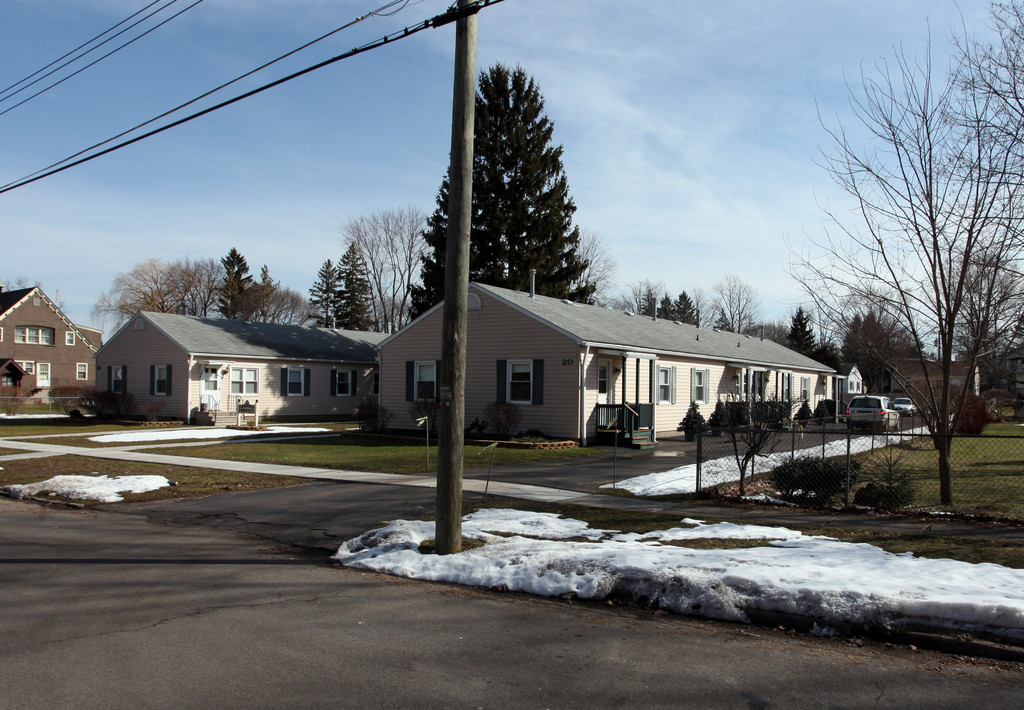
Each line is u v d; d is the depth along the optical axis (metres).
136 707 4.38
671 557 7.74
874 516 10.52
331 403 38.22
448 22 8.76
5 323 52.38
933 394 12.52
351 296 72.56
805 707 4.49
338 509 11.79
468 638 5.80
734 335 41.00
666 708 4.45
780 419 22.53
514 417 23.52
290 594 7.12
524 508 11.41
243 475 15.67
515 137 41.50
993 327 11.30
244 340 35.59
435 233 44.00
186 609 6.54
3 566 8.23
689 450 21.62
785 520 10.23
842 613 6.00
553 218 42.16
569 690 4.73
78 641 5.61
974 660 5.39
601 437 23.17
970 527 9.59
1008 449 21.78
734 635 5.96
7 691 4.61
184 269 74.00
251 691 4.65
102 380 36.62
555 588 7.11
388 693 4.64
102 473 16.09
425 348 26.73
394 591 7.28
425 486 13.92
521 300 25.52
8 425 31.67
